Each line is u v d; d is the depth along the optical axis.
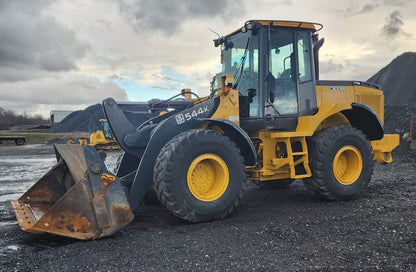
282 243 3.16
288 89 4.89
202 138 3.89
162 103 5.16
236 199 4.07
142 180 3.91
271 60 4.75
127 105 5.14
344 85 5.47
